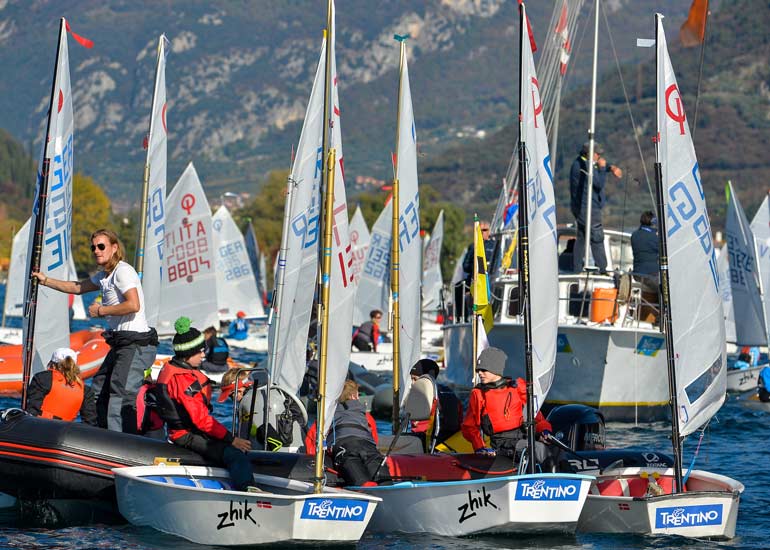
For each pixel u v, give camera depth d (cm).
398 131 3531
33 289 2923
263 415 2844
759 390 5269
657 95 2405
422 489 2427
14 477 2494
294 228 3400
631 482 2606
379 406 4862
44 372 2711
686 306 2416
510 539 2395
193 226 7206
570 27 5622
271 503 2286
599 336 4500
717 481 2558
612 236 5253
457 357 5266
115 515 2589
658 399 4662
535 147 2642
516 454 2520
